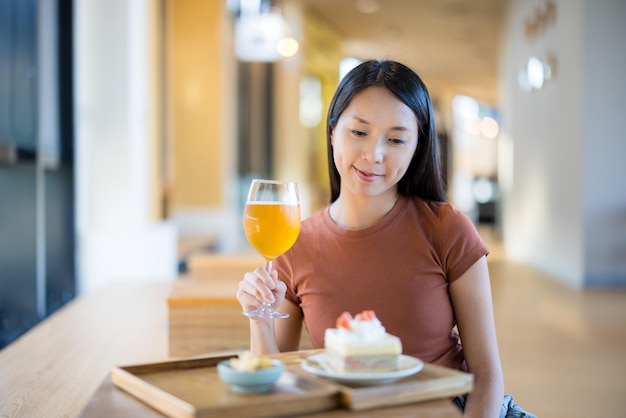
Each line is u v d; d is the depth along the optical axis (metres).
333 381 1.28
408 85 1.60
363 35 15.49
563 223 8.21
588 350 4.53
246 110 11.45
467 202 26.94
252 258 4.04
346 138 1.61
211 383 1.32
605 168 7.46
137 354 2.79
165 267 5.78
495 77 20.95
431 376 1.32
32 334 3.18
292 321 1.81
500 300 6.54
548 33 8.95
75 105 5.45
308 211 13.46
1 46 4.61
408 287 1.67
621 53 7.39
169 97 8.23
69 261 5.47
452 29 14.61
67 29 5.43
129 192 5.88
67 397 2.20
